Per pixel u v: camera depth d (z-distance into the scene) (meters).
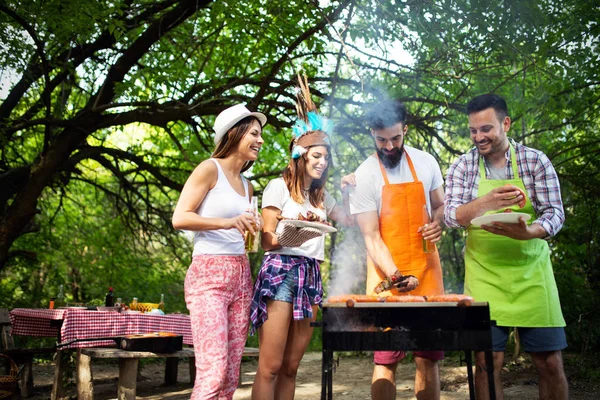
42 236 12.48
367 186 3.60
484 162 3.45
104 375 7.73
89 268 13.31
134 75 7.69
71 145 8.92
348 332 2.74
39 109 10.09
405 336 2.72
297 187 3.47
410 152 3.70
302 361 9.30
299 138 3.49
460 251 11.03
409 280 3.38
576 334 7.94
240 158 3.39
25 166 9.48
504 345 3.35
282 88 8.20
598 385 5.91
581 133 8.39
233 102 8.87
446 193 3.53
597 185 8.10
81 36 7.21
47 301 12.20
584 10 6.57
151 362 9.20
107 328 5.52
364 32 6.69
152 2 8.71
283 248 3.40
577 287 8.39
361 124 8.71
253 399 3.32
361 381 6.87
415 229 3.54
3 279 12.59
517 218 2.99
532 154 3.37
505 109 3.35
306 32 7.24
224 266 3.20
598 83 7.11
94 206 14.70
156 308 6.60
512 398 5.27
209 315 3.13
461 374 6.53
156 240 12.37
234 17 7.57
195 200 3.17
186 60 8.70
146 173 12.93
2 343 6.87
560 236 8.70
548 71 6.96
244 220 3.09
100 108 8.26
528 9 6.63
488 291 3.35
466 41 7.04
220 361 3.07
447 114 8.50
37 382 7.10
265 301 3.33
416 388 3.57
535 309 3.28
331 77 8.53
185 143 11.99
